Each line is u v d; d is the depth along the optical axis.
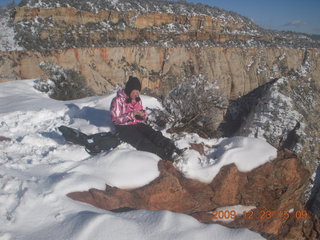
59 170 4.59
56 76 16.98
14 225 3.41
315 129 16.59
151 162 4.95
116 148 5.31
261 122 15.67
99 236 3.23
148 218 3.68
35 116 7.91
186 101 6.80
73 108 8.74
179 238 3.37
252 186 5.30
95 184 4.27
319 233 5.95
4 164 4.71
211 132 6.99
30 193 3.81
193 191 4.99
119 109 5.44
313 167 14.16
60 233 3.30
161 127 6.69
